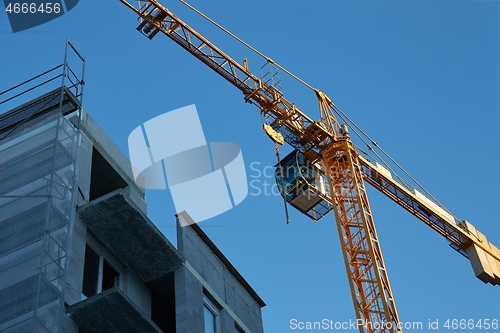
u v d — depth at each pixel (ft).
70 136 106.42
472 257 229.45
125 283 109.29
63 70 114.83
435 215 227.20
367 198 203.21
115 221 105.19
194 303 112.47
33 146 105.91
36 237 93.04
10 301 88.17
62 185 98.89
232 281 132.05
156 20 201.46
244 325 128.16
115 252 109.09
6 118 118.52
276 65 217.77
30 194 98.32
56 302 88.02
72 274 95.91
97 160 117.39
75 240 99.86
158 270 112.98
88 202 106.42
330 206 205.26
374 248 191.11
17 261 91.71
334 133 212.23
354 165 209.15
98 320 94.17
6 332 85.40
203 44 206.80
